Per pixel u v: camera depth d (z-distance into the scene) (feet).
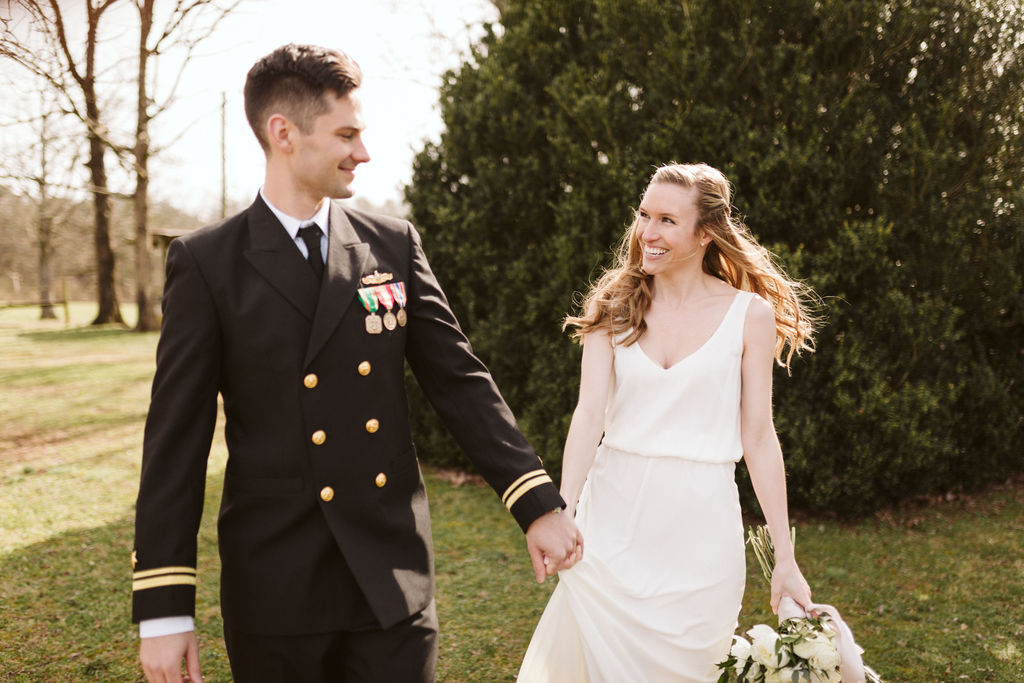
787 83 15.51
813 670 6.25
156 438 5.11
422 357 6.15
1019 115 16.46
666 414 7.07
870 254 15.23
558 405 17.58
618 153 16.51
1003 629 11.79
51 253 107.65
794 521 16.72
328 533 5.41
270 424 5.40
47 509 18.38
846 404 15.34
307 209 5.56
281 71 5.21
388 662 5.49
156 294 89.97
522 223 18.60
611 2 16.72
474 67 19.67
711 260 8.07
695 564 6.95
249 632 5.38
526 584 13.83
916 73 16.33
